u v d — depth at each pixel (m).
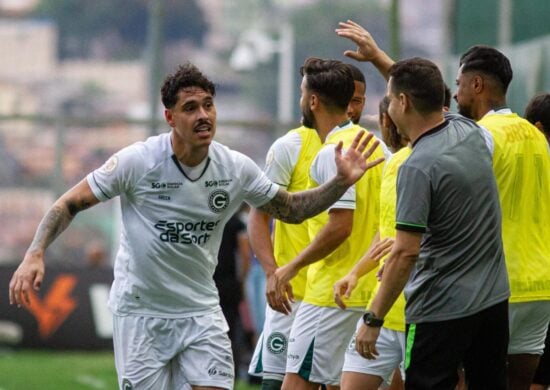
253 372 20.83
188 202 16.77
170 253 16.91
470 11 46.56
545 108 20.30
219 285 30.52
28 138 89.88
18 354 43.78
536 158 18.50
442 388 15.81
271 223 31.08
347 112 19.77
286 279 18.75
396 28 36.38
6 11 129.38
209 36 136.50
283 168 20.11
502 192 18.31
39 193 86.56
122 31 130.38
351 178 16.84
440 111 15.99
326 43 122.50
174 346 17.23
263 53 104.38
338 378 19.30
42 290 44.62
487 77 18.28
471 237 15.72
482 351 16.06
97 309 44.81
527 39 42.09
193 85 16.41
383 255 17.47
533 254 18.52
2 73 127.12
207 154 16.77
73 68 128.62
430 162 15.62
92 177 16.75
